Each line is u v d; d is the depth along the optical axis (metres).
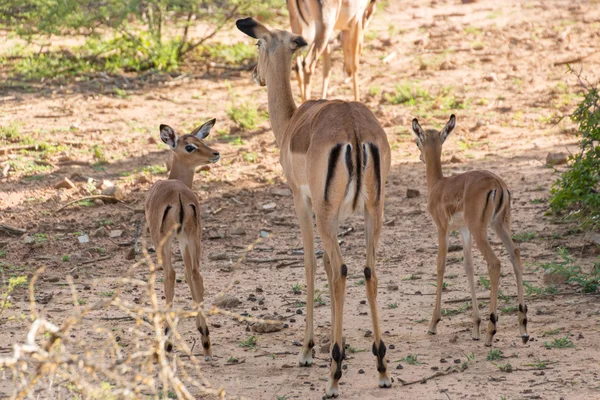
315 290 12.20
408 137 20.08
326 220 8.55
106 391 6.06
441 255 10.23
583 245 12.98
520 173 17.11
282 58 10.56
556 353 9.20
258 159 18.83
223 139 20.28
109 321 10.99
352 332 10.45
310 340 9.35
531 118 20.95
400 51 27.38
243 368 9.34
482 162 18.00
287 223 15.34
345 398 8.30
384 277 12.62
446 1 33.84
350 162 8.40
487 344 9.65
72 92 24.02
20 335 10.48
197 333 10.61
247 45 27.62
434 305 11.10
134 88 24.33
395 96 22.80
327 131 8.58
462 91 23.34
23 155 19.11
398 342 9.98
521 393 8.14
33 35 28.09
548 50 27.00
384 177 8.70
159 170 18.08
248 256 13.88
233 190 17.03
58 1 25.17
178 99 23.34
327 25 19.66
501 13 31.77
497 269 9.60
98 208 16.11
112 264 13.62
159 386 8.77
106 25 26.28
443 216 10.24
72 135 20.45
